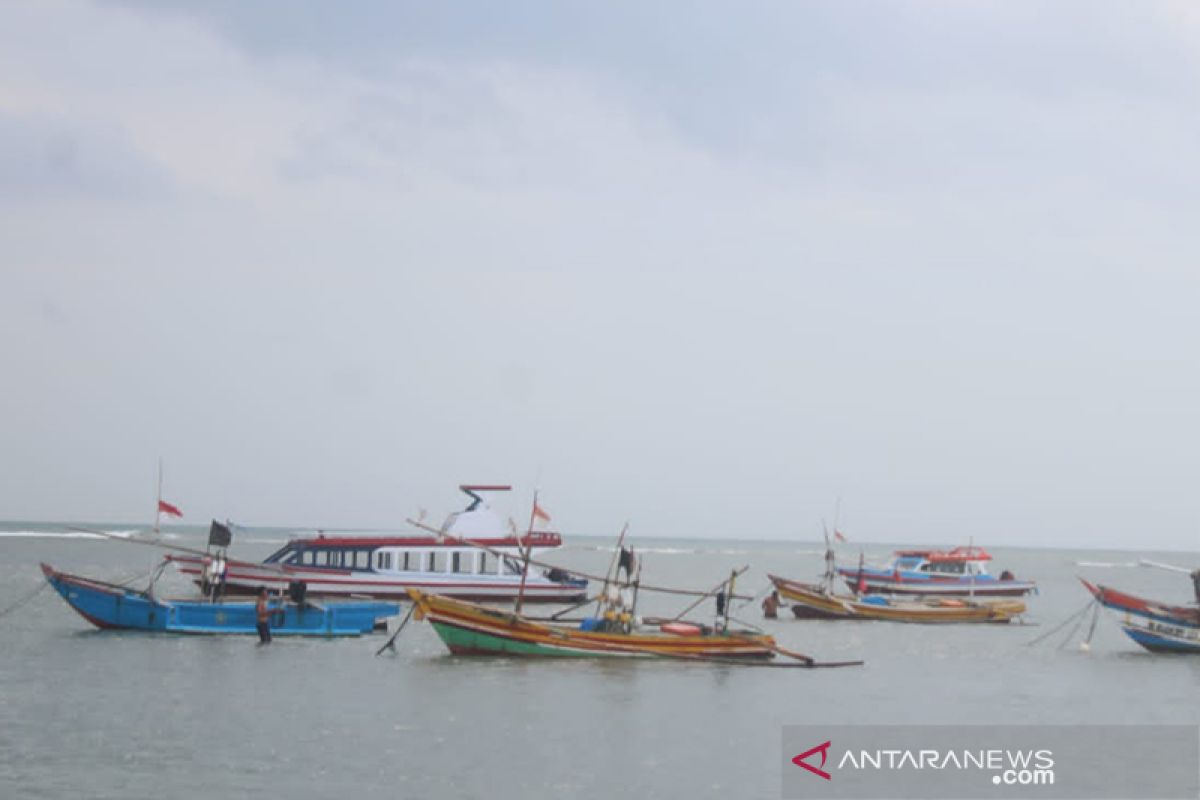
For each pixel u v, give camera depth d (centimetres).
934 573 11625
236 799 3291
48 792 3309
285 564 8556
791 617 9669
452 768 3684
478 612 5788
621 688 5150
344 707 4566
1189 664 6662
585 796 3447
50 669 5284
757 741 4244
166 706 4509
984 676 6053
